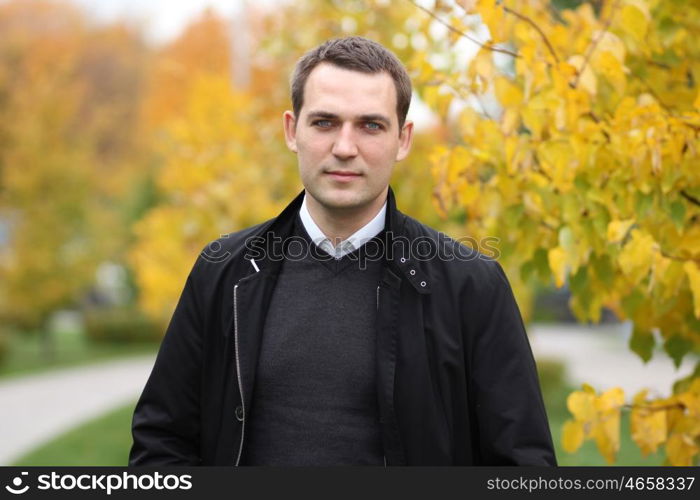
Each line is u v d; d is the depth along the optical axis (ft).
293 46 28.99
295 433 10.24
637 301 14.88
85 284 97.91
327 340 10.39
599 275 14.43
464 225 26.61
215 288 11.06
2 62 134.00
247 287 10.77
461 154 14.58
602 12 15.42
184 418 11.15
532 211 14.57
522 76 14.33
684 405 13.89
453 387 10.29
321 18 27.12
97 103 171.01
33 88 94.84
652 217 13.71
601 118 14.56
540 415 10.23
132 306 136.87
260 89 42.98
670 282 12.96
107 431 51.39
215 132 35.24
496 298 10.49
